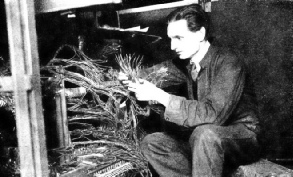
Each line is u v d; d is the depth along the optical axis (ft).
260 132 6.19
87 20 7.11
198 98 6.23
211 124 5.56
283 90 10.30
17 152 5.28
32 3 3.98
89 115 6.44
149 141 6.34
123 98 7.02
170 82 7.31
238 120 6.15
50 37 6.61
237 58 5.96
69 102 6.22
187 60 7.16
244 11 10.13
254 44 10.24
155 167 6.42
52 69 5.71
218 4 10.23
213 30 10.41
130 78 6.04
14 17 3.86
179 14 5.82
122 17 9.57
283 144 10.44
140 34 9.20
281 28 10.05
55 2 4.56
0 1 5.82
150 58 9.78
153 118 8.75
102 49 7.40
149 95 5.72
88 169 5.59
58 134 5.50
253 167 6.10
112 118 6.41
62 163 5.64
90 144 6.78
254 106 6.36
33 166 4.10
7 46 6.09
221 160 5.45
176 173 6.37
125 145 6.36
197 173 5.42
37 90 4.07
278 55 10.20
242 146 5.76
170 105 5.61
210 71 6.01
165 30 9.84
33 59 4.00
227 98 5.53
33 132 4.08
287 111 10.34
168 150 6.34
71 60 5.97
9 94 4.99
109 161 6.10
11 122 5.55
